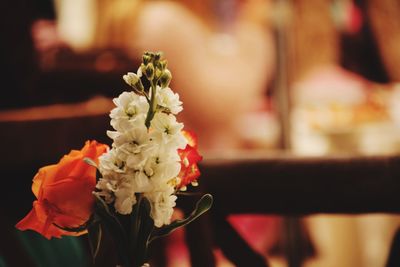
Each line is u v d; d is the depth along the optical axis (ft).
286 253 12.39
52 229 3.05
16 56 11.00
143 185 2.86
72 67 11.98
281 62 14.25
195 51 16.10
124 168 2.87
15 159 5.59
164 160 2.91
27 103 11.21
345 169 5.49
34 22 15.15
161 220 2.95
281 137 14.16
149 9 16.06
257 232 14.92
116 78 11.76
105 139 5.81
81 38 15.94
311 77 16.19
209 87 16.15
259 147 16.10
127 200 2.86
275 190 5.50
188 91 16.07
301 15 16.20
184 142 2.94
